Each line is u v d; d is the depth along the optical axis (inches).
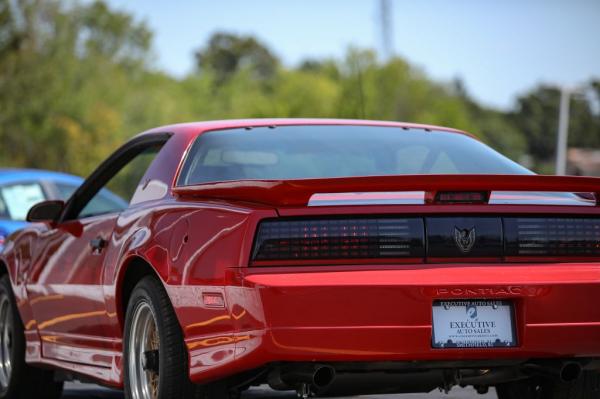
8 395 569.0
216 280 365.7
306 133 438.0
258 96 7455.7
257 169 408.8
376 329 354.6
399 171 416.8
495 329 365.4
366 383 379.9
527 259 371.2
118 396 616.7
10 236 579.2
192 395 395.9
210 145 425.1
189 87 7539.4
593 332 370.6
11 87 4534.9
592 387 434.3
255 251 359.3
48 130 4537.4
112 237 446.6
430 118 5733.3
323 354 354.3
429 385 390.6
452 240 365.1
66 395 622.2
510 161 440.8
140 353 421.7
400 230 362.9
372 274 357.7
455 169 425.1
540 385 448.5
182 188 400.2
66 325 498.3
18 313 562.6
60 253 504.4
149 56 6092.5
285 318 351.6
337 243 360.2
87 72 4845.0
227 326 364.5
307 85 6717.5
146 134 471.8
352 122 453.4
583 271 371.9
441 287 357.1
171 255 389.1
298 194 356.5
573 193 402.9
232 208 371.9
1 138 4527.6
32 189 960.3
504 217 370.6
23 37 4586.6
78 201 521.7
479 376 392.8
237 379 396.2
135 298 417.4
